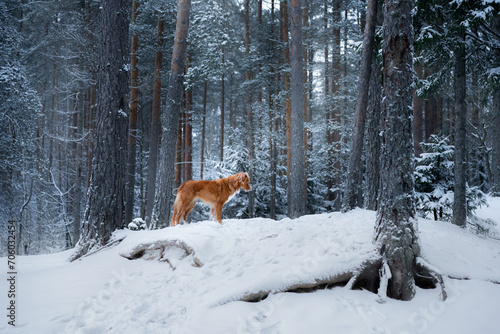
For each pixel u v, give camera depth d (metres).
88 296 4.53
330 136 21.39
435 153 9.55
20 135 13.77
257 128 18.41
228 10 17.30
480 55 10.34
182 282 4.88
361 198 17.53
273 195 18.23
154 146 14.65
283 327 3.48
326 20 20.94
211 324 3.55
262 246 5.43
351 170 8.37
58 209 21.20
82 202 22.23
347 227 5.77
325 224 6.39
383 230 4.46
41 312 3.96
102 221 6.70
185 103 18.73
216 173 19.61
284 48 18.39
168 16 15.52
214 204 7.22
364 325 3.51
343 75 21.22
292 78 11.41
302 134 11.20
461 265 4.76
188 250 5.53
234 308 3.77
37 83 19.84
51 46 18.00
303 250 4.88
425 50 10.23
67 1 17.31
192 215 18.42
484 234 8.66
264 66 19.02
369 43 8.75
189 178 17.72
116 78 7.12
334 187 20.50
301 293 4.07
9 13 17.22
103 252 6.37
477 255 5.30
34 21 18.44
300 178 11.06
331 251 4.70
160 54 15.29
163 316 3.95
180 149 18.19
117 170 7.00
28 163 14.63
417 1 8.48
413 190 4.47
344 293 4.09
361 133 8.45
